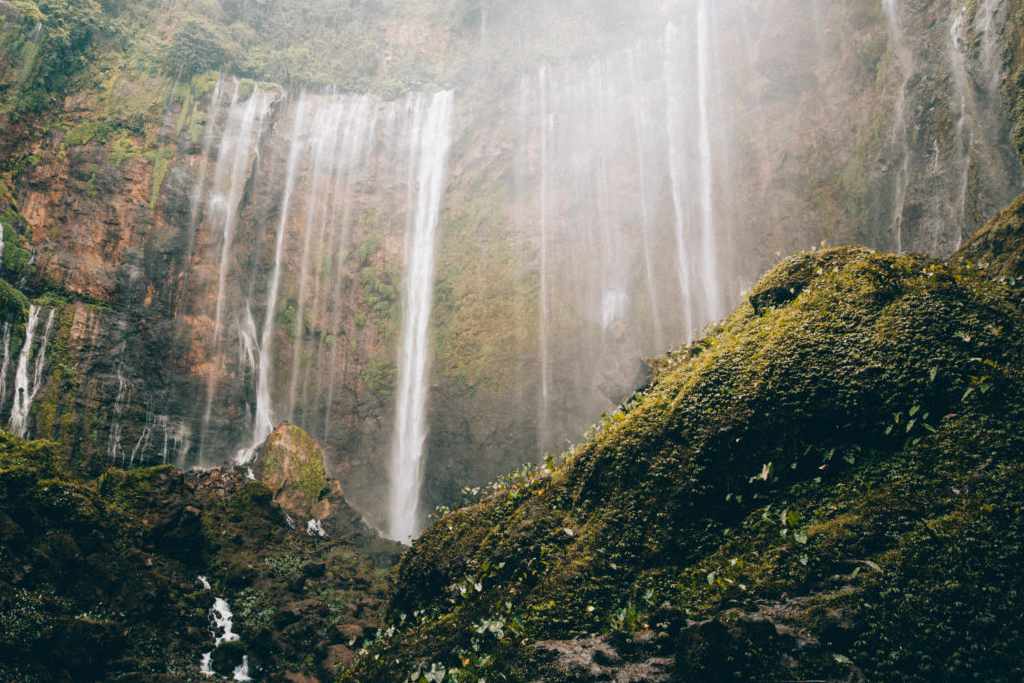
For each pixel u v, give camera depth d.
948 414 5.51
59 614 9.10
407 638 6.64
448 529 7.50
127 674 8.95
